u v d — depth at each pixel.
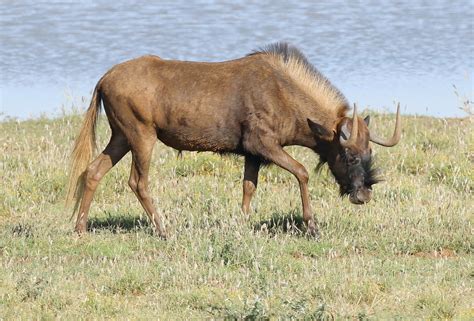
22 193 43.62
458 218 38.47
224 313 27.62
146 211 37.69
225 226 36.44
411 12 113.25
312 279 31.03
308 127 37.47
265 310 27.25
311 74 37.75
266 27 100.19
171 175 46.94
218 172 47.19
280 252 34.19
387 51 87.69
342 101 38.00
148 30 97.31
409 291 29.78
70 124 57.06
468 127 54.09
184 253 34.31
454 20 107.25
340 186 37.91
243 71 37.22
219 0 121.31
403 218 38.44
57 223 39.00
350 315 27.62
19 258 34.06
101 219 39.69
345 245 35.25
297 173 37.09
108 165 37.91
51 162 47.34
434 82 74.19
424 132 53.53
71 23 100.94
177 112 36.97
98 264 32.78
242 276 31.27
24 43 89.44
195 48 88.19
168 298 29.38
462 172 46.38
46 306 28.20
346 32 98.00
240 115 37.06
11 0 117.69
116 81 37.16
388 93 70.12
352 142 36.03
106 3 116.75
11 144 52.44
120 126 37.50
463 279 31.30
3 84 72.94
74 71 77.94
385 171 47.41
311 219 37.12
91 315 27.70
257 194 43.16
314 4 119.00
